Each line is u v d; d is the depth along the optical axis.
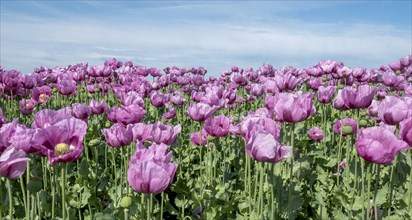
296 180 5.16
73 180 6.11
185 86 13.07
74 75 11.05
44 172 5.13
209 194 4.94
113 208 4.54
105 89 11.39
